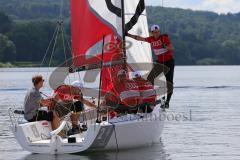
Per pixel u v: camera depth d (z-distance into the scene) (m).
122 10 23.33
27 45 154.88
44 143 20.30
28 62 154.12
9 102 47.38
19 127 20.41
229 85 76.38
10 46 153.75
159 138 24.50
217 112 39.62
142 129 21.36
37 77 21.52
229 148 23.38
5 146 23.69
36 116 21.33
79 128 21.64
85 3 23.38
